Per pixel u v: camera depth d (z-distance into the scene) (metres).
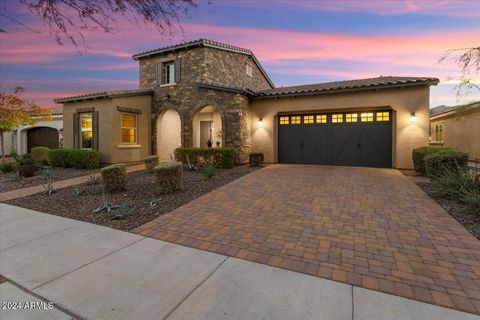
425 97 9.26
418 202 5.16
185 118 12.77
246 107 11.80
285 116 12.11
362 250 3.13
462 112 7.86
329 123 11.31
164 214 4.65
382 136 10.42
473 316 1.97
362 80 12.70
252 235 3.65
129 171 10.12
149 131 13.48
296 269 2.71
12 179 8.70
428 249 3.13
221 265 2.81
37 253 3.16
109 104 11.47
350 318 1.95
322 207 4.93
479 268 2.68
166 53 13.37
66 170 10.65
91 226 4.11
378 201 5.28
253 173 9.02
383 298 2.20
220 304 2.15
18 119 12.20
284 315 2.00
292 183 7.23
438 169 6.62
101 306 2.15
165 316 2.01
